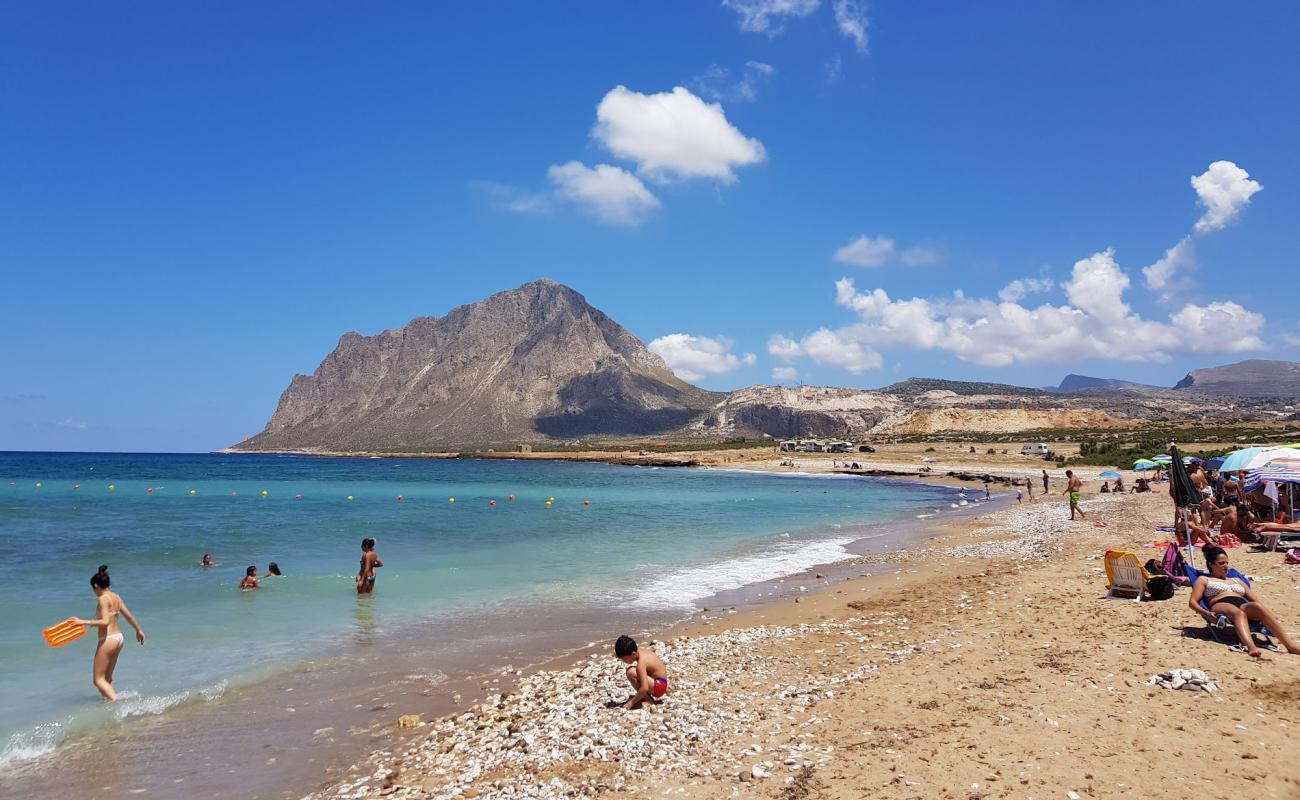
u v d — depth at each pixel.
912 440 172.12
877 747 7.87
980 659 11.05
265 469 144.25
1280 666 9.55
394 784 8.20
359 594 19.25
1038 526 33.78
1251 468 21.95
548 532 35.47
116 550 26.75
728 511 49.59
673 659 12.84
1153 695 8.71
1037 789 6.56
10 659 13.05
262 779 8.46
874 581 20.91
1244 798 6.18
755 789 7.14
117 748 9.39
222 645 14.28
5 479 89.50
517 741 9.12
